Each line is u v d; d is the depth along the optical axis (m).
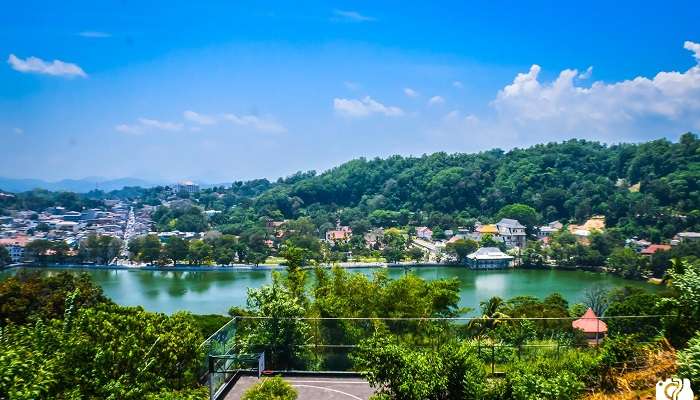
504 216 199.00
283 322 23.48
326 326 23.38
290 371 23.03
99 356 15.13
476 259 150.25
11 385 11.72
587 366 16.62
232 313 35.44
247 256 158.88
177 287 118.88
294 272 36.84
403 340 22.61
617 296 81.56
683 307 17.69
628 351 16.67
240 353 23.08
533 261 151.50
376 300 33.91
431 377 14.98
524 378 15.08
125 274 142.88
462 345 17.36
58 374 13.96
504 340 21.81
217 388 20.59
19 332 15.79
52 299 37.66
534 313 47.97
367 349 15.79
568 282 123.88
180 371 18.67
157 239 160.25
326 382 22.02
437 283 39.00
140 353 16.91
